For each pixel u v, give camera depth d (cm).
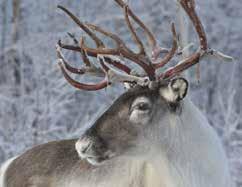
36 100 3117
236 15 4331
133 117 1411
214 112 3891
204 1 4159
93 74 1461
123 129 1416
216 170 1454
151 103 1413
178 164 1437
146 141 1424
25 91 3403
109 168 1555
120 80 1420
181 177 1439
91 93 3556
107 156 1422
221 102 3447
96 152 1411
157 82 1427
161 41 3962
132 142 1422
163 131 1427
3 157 3008
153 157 1445
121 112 1418
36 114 3081
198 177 1437
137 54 1438
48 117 3084
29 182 1650
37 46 3488
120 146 1422
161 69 1661
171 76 1441
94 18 3909
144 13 3972
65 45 1491
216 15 4222
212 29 4234
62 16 3703
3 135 3075
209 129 1482
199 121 1461
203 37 1448
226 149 3123
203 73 4072
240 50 4275
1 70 3719
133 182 1527
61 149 1666
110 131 1416
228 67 4156
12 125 3100
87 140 1410
